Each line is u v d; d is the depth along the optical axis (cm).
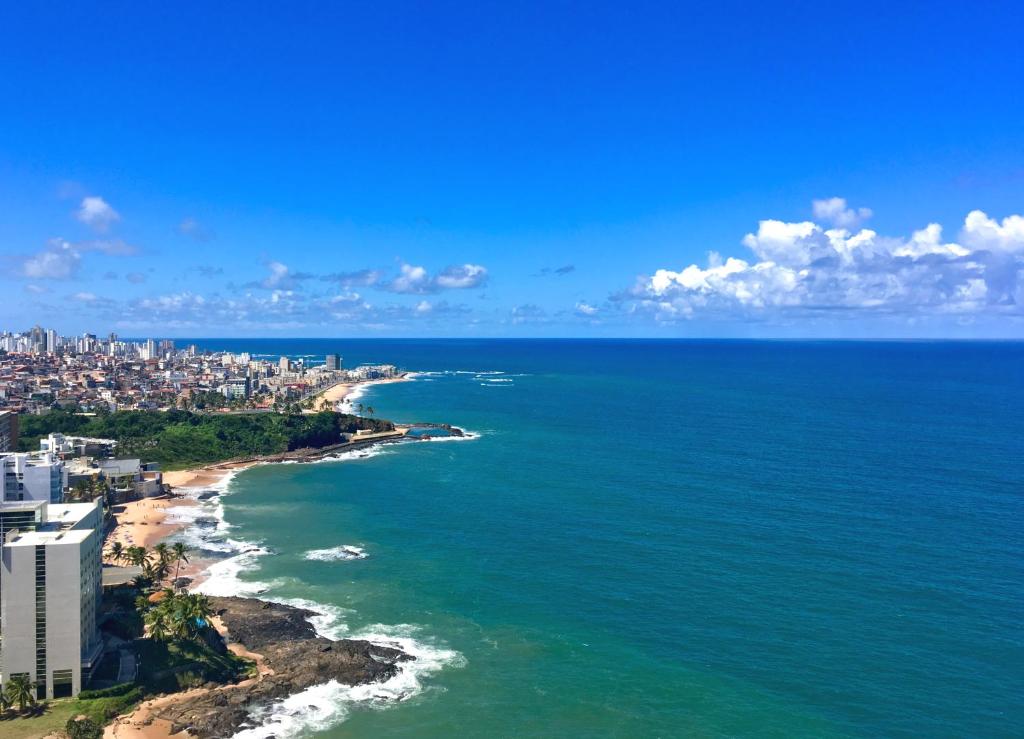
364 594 15725
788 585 15575
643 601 15050
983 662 12250
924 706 11081
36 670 11100
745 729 10669
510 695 11706
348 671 12225
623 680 12069
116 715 10912
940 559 16888
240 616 14238
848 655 12600
